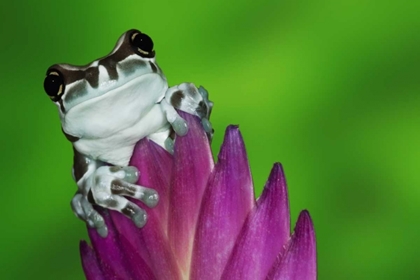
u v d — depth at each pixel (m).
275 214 0.35
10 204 0.46
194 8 0.48
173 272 0.35
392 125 0.47
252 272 0.35
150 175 0.36
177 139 0.35
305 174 0.46
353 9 0.48
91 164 0.37
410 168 0.47
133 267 0.35
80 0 0.49
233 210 0.35
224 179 0.35
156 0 0.48
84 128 0.37
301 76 0.47
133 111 0.36
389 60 0.47
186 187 0.35
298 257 0.34
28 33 0.49
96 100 0.36
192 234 0.35
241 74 0.47
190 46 0.47
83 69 0.36
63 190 0.47
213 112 0.46
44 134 0.47
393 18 0.48
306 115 0.47
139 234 0.35
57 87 0.36
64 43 0.48
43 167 0.47
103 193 0.36
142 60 0.36
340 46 0.47
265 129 0.46
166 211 0.35
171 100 0.37
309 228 0.34
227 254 0.35
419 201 0.46
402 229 0.46
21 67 0.48
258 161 0.46
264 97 0.47
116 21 0.48
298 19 0.47
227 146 0.35
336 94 0.47
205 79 0.47
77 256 0.46
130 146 0.37
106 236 0.35
